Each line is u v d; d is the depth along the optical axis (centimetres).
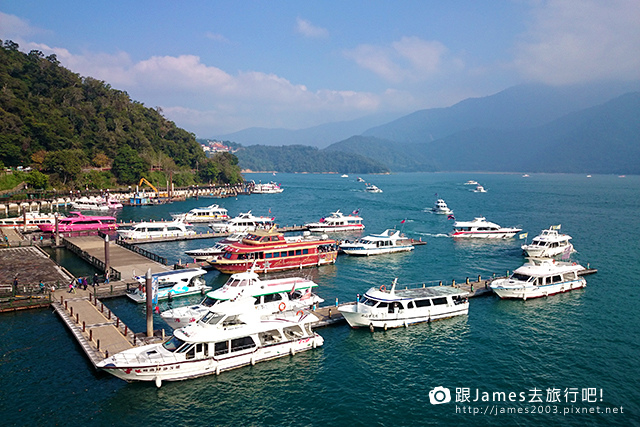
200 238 9806
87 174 18450
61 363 3716
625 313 5119
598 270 7112
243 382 3550
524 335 4509
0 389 3316
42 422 2969
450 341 4366
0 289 5216
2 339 4131
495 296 5750
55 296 5212
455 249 8962
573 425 3062
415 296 4831
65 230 9706
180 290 5541
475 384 3584
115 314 4847
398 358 4012
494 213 15475
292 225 12588
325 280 6506
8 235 9112
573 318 4969
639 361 3953
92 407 3156
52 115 19288
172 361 3428
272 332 3966
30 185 15712
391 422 3091
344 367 3841
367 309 4581
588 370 3800
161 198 18162
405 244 9069
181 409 3177
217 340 3603
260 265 6762
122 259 7288
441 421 3109
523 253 8406
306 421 3088
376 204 18775
